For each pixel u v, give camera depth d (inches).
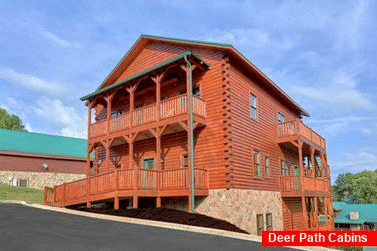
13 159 1107.3
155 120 609.6
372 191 2522.1
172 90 698.8
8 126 2033.7
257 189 647.8
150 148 717.3
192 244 302.0
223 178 565.3
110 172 571.2
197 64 608.1
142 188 545.3
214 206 566.3
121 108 811.4
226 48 595.5
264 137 727.1
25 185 1115.3
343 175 2898.6
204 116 606.5
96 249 270.1
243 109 647.8
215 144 589.0
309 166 999.0
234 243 316.5
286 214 769.6
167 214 511.5
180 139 655.8
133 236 331.6
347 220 1485.0
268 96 791.1
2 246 270.7
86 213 509.7
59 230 352.2
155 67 606.2
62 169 1226.6
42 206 601.0
